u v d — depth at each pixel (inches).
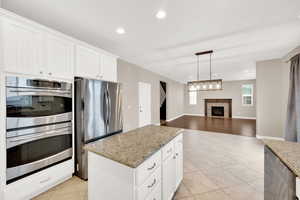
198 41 110.7
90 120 90.3
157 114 260.4
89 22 82.7
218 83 130.7
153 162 52.7
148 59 162.2
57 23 83.7
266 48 126.6
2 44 59.1
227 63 180.1
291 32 94.9
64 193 75.5
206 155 126.0
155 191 53.7
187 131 218.1
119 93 114.4
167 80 305.1
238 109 356.2
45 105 73.4
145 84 218.2
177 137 77.0
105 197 50.2
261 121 171.9
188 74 262.2
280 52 138.0
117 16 76.6
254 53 141.0
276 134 163.2
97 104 94.9
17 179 63.4
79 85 87.7
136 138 67.8
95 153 52.7
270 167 56.4
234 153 130.5
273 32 95.1
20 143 63.9
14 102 62.1
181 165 82.0
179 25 85.9
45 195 73.6
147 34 98.3
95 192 53.3
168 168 65.1
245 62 175.8
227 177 90.7
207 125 265.6
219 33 96.6
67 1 63.9
